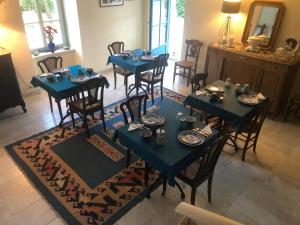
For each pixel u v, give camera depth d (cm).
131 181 291
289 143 364
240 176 303
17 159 323
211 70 494
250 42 435
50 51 527
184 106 394
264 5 430
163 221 246
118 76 583
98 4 531
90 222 243
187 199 271
